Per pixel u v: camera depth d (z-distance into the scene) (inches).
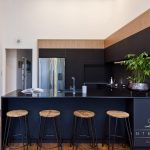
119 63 233.8
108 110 150.6
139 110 136.3
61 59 255.3
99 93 157.5
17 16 269.0
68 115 151.8
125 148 143.4
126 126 145.4
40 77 253.0
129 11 200.4
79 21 271.9
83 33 271.7
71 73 259.8
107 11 271.0
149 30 122.0
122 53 173.9
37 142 148.2
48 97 137.7
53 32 270.8
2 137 139.0
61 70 254.8
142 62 136.6
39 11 270.2
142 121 136.3
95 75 267.9
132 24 151.3
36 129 151.3
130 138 141.5
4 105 142.0
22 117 150.0
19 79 310.2
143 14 131.2
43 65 253.8
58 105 151.7
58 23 271.0
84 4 271.6
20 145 147.2
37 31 270.1
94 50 262.1
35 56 270.5
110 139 150.7
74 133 148.3
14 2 268.7
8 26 268.7
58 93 156.5
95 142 149.9
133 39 148.9
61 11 271.0
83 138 151.1
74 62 260.4
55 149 140.6
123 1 218.8
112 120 151.5
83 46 261.1
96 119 151.8
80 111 140.9
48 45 258.8
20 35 269.4
